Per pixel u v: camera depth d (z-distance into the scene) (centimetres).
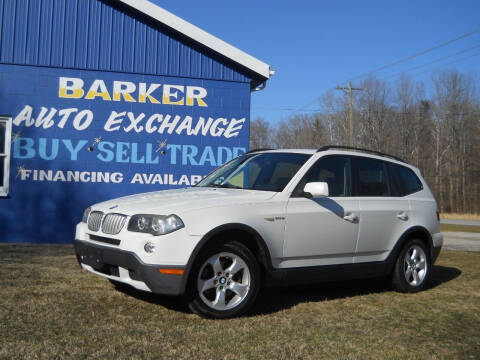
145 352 376
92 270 514
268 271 506
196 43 1084
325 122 5441
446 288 686
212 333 430
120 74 1052
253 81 1154
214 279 473
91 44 1041
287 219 521
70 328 429
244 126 1105
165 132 1069
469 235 2081
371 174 627
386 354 400
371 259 601
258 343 410
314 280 547
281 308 536
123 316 473
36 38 1020
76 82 1032
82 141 1030
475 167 5531
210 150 1088
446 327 486
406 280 637
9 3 1012
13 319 449
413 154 5550
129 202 517
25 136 1009
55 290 564
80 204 1025
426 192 693
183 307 515
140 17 1063
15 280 607
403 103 5556
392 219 619
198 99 1086
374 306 561
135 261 448
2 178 1012
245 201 504
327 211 552
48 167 1015
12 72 1009
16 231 998
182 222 458
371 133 5188
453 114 5581
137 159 1053
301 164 567
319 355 390
